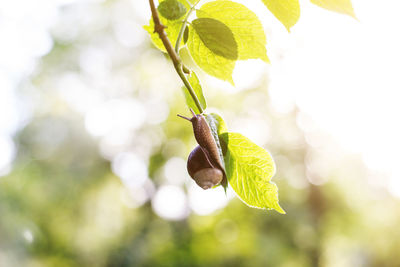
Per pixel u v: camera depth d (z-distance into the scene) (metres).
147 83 21.20
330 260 22.73
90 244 21.59
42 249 19.11
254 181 1.29
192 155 1.18
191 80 1.35
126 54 22.08
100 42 22.41
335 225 20.61
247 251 17.83
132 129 22.34
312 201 20.78
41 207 20.83
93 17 22.09
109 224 22.52
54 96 22.81
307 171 21.36
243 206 18.45
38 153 23.83
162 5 1.28
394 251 20.62
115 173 23.50
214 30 1.36
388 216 20.72
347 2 1.15
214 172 1.15
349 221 20.64
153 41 1.42
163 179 22.23
